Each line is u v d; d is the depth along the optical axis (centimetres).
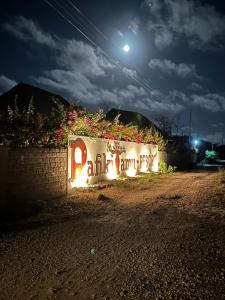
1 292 445
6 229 777
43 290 451
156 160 2931
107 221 865
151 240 686
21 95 2595
